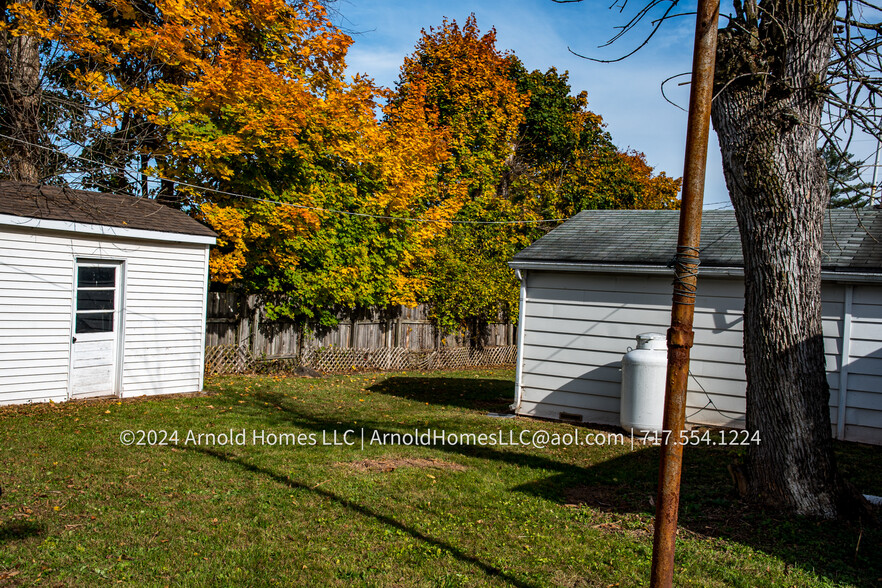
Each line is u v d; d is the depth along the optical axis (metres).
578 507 5.92
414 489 6.23
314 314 15.80
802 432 5.66
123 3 12.62
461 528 5.25
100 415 9.14
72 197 10.55
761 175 5.68
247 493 5.95
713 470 7.24
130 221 10.68
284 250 14.20
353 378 15.24
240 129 12.74
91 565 4.30
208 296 13.69
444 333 19.77
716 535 5.22
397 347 18.09
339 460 7.25
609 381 10.22
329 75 14.90
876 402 8.83
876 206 10.80
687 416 9.67
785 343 5.71
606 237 11.19
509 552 4.78
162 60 12.42
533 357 10.85
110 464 6.66
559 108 29.70
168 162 12.77
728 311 9.43
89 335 10.46
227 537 4.89
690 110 3.35
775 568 4.57
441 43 24.70
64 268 10.04
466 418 10.45
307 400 11.56
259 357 14.66
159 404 10.30
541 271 10.80
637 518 5.62
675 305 3.38
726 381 9.43
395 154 16.36
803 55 5.56
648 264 9.64
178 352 11.60
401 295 16.67
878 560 4.73
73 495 5.67
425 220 16.62
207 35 13.14
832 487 5.65
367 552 4.70
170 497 5.75
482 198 22.95
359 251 15.59
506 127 24.72
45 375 9.86
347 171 15.92
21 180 10.85
